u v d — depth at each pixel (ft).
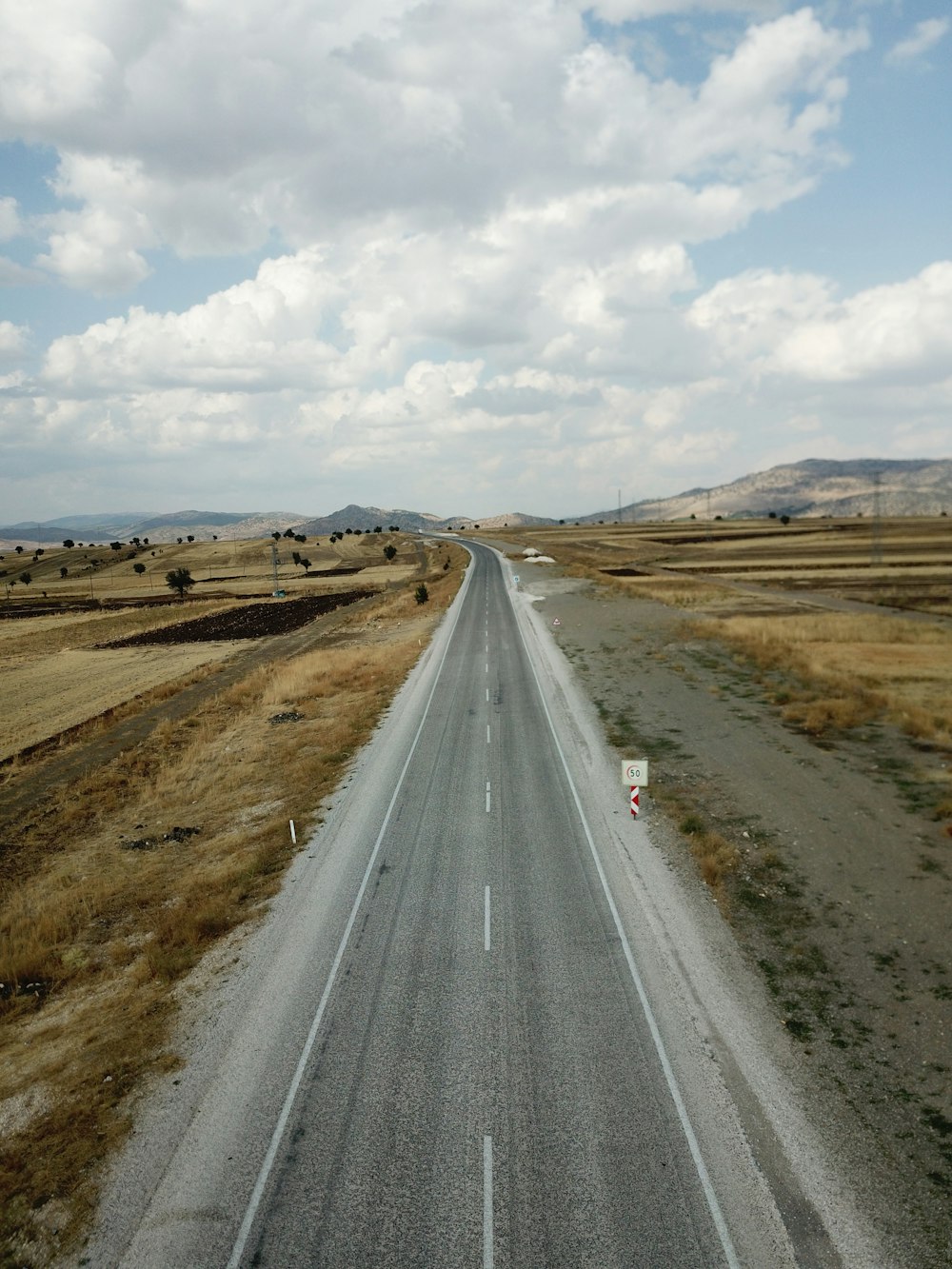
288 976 51.52
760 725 103.50
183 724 130.00
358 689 141.59
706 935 54.34
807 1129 37.01
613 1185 34.37
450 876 64.69
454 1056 43.14
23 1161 37.22
